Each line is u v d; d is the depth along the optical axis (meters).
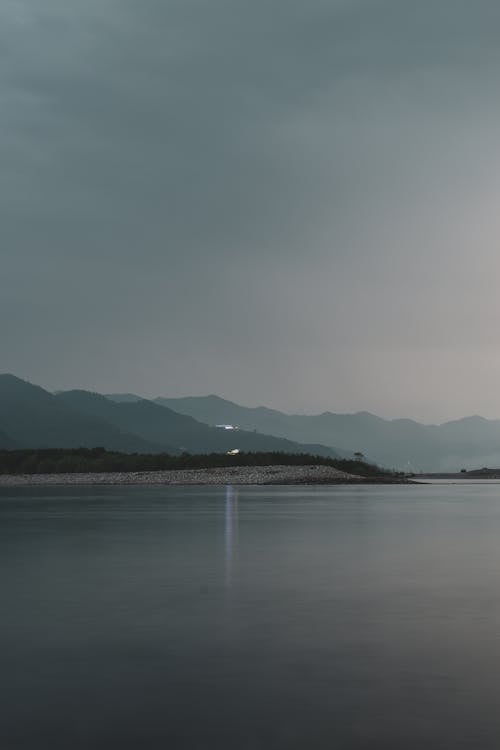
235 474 148.12
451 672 12.80
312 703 11.27
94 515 51.72
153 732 10.19
